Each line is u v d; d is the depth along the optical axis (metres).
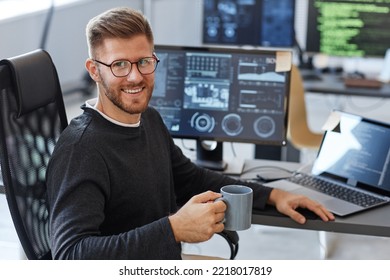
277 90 2.37
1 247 3.03
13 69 1.75
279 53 2.34
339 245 3.35
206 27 4.61
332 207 2.05
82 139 1.69
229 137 2.41
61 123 1.99
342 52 4.44
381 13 4.30
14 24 5.24
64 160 1.65
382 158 2.16
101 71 1.73
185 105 2.42
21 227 1.75
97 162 1.67
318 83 4.27
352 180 2.22
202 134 2.43
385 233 1.95
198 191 2.14
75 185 1.62
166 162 1.96
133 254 1.57
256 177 2.35
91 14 6.25
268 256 3.22
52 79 1.94
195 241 1.64
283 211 2.00
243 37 4.57
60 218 1.58
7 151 1.72
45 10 5.58
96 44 1.73
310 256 3.23
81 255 1.52
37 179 1.84
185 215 1.63
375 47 4.38
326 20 4.39
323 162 2.32
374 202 2.09
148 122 1.96
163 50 2.40
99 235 1.61
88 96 5.98
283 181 2.28
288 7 4.46
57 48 5.80
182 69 2.40
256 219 2.03
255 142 2.40
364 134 2.23
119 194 1.74
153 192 1.84
